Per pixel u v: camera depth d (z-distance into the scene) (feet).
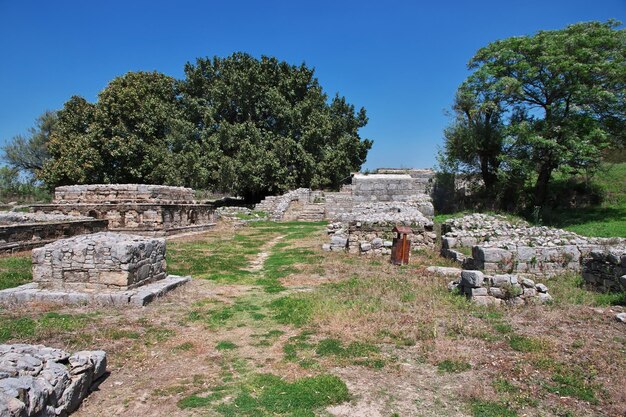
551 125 76.18
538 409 14.52
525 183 88.99
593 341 19.94
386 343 20.52
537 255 34.58
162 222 68.49
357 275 36.09
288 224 91.56
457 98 92.68
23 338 20.42
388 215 52.90
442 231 56.24
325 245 50.65
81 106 116.47
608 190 83.71
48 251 28.66
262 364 18.60
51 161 114.21
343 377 17.08
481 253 34.94
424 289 30.01
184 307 26.96
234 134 118.52
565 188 87.04
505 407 14.66
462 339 20.79
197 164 111.45
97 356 16.79
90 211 69.10
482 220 53.93
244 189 123.03
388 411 14.58
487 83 83.20
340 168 137.08
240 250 53.83
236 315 25.67
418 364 18.24
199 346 20.65
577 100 73.41
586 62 73.61
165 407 14.88
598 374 16.70
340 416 14.30
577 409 14.46
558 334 21.04
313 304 26.71
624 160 105.09
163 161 114.32
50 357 14.97
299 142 124.98
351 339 20.92
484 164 91.97
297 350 19.93
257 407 14.82
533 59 78.89
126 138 111.14
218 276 36.81
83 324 22.72
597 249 32.50
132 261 28.66
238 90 123.54
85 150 105.40
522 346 19.40
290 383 16.53
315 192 118.32
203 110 126.52
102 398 15.43
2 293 27.07
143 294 27.37
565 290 29.22
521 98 82.43
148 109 115.85
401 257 41.11
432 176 106.01
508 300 26.14
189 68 132.67
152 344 20.67
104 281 28.17
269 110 128.67
